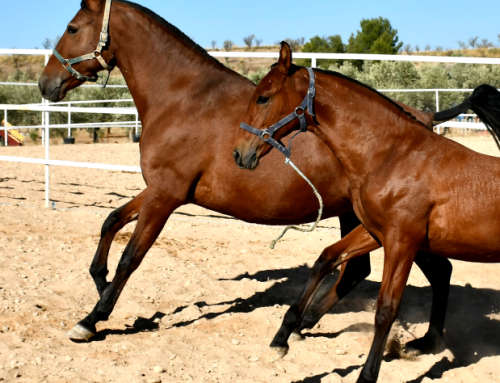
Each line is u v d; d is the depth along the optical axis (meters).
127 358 3.61
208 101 4.06
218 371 3.47
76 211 7.54
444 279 3.99
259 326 4.28
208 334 4.13
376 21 31.31
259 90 3.36
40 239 6.12
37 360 3.46
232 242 6.63
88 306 4.54
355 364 3.69
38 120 19.97
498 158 3.29
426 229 3.21
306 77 3.38
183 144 4.01
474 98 3.74
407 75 20.14
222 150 3.98
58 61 4.43
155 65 4.21
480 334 4.34
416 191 3.17
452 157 3.26
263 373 3.46
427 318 4.64
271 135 3.38
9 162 11.55
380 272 5.80
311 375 3.49
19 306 4.30
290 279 5.46
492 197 3.14
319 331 4.38
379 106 3.34
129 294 4.82
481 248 3.21
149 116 4.18
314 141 3.94
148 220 4.07
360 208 3.42
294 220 4.21
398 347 4.04
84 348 3.76
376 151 3.31
